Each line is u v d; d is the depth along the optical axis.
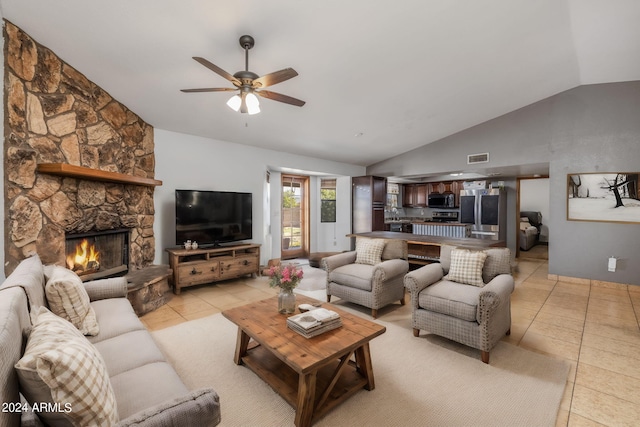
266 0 2.29
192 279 4.23
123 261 3.83
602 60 3.83
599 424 1.76
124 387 1.40
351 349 1.87
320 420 1.78
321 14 2.50
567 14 2.90
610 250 4.48
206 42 2.67
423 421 1.77
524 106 5.09
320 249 7.50
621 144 4.38
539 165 5.21
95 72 3.05
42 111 2.66
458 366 2.36
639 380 2.19
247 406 1.90
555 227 4.89
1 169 2.33
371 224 7.06
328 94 3.94
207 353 2.53
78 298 1.97
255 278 5.05
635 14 2.93
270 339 1.94
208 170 4.84
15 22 2.36
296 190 7.13
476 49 3.31
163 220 4.39
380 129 5.32
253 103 2.39
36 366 0.93
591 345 2.71
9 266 2.40
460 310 2.52
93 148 3.23
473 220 7.04
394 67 3.46
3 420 0.83
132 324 2.11
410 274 2.92
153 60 2.88
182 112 3.95
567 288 4.49
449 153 5.99
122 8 2.25
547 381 2.16
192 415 1.02
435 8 2.61
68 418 0.99
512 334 2.94
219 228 4.68
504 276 2.78
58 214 2.85
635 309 3.62
